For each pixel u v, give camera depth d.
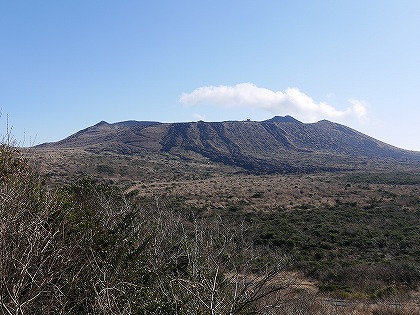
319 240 27.08
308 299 8.34
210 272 3.92
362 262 21.28
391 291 15.68
